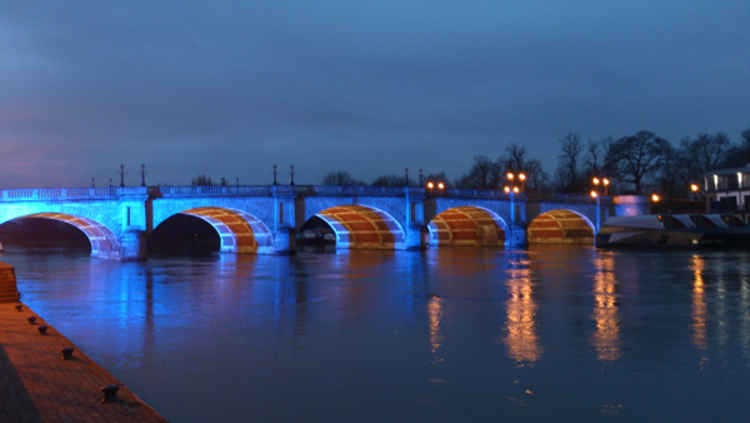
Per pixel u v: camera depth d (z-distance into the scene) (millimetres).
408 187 103000
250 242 99875
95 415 14484
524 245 115938
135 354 24078
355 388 19547
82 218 75375
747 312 33250
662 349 24266
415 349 24703
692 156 148500
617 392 18859
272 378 20734
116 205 77625
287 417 17031
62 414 14445
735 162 144500
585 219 127188
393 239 107438
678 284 47250
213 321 31422
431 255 90375
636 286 46000
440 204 107188
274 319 32000
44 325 25891
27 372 18234
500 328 29000
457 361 22719
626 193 151625
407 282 50344
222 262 76312
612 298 39219
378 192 100062
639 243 106250
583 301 38000
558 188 155250
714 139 147000
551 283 48844
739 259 76812
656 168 144125
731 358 22781
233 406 17938
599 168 150375
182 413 17359
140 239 78125
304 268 65875
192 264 72688
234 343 26062
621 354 23500
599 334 27328
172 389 19531
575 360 22641
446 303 37625
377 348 24969
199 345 25672
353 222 115062
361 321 31281
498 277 54312
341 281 51344
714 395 18531
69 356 20188
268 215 89688
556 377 20500
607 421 16531
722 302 37094
